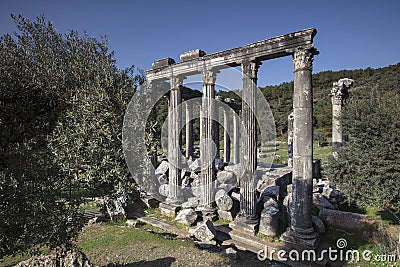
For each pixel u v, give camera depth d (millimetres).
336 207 10812
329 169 9562
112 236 8250
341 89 14203
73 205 3961
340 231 8836
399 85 48500
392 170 8086
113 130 3926
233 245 8383
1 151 3389
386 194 7902
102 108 3947
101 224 9609
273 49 8461
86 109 3850
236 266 6504
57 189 3674
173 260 6535
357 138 8930
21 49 5047
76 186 3928
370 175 8391
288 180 15039
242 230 9125
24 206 3254
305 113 7898
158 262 6398
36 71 4465
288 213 9672
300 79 7926
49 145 3650
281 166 19125
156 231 9523
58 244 4020
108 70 4395
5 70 4250
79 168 3838
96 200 4805
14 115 3807
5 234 3279
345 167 8922
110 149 3916
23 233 3432
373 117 8617
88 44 4777
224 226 9781
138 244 7590
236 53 9391
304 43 7824
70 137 3758
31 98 4102
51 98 4180
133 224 9883
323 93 65812
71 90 4172
